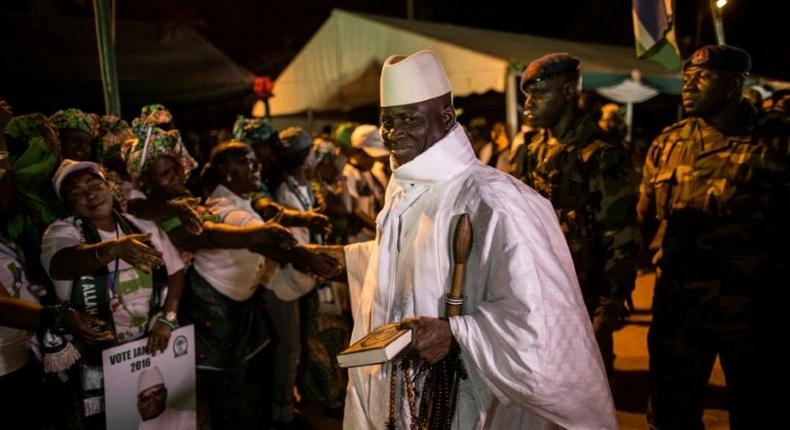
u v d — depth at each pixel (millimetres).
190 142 7934
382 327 1606
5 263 2316
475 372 1651
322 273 2418
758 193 2604
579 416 1578
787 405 2682
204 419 3152
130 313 2584
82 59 6457
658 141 2980
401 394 1725
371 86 8883
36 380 2455
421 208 1705
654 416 2910
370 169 5273
